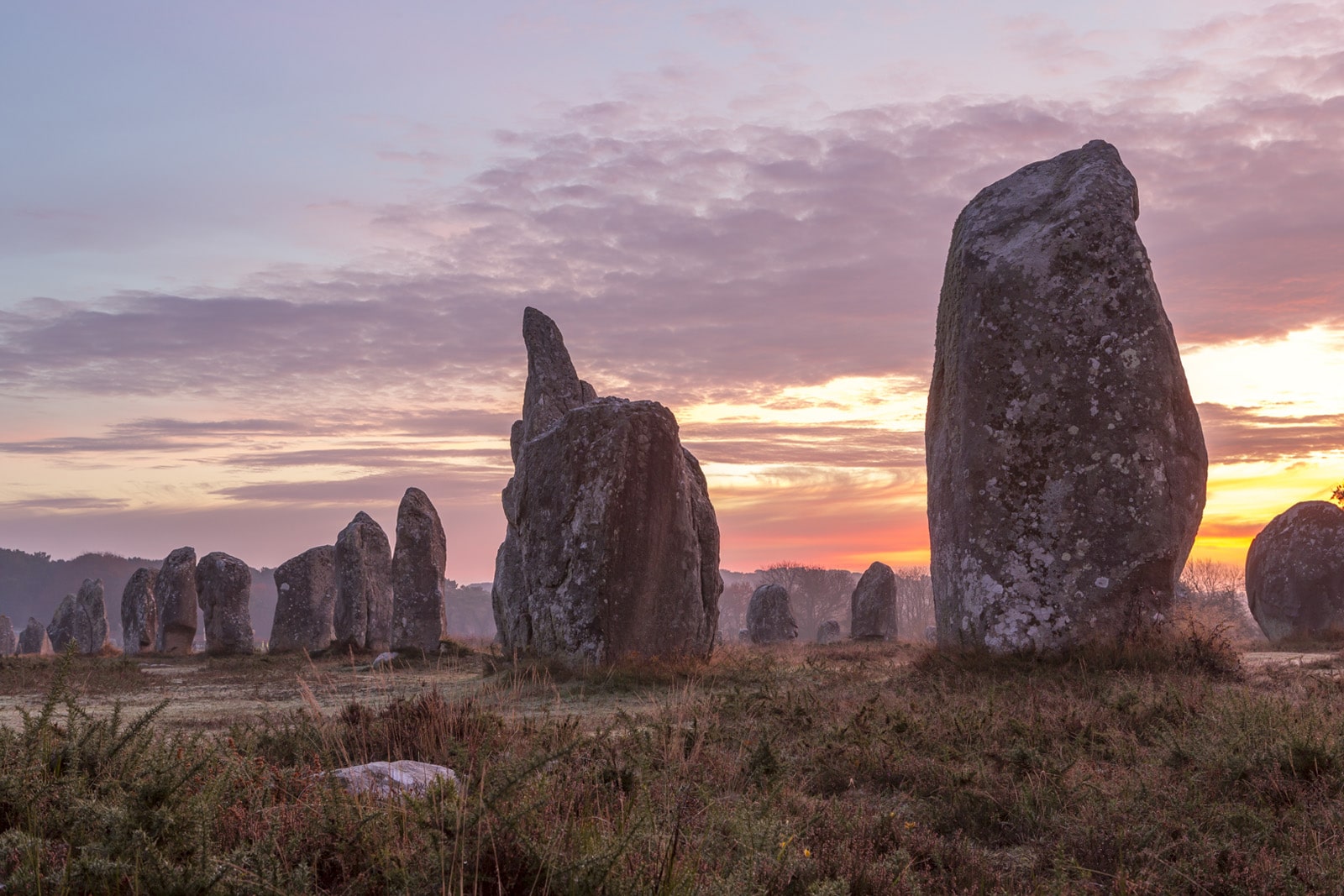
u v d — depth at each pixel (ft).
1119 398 46.57
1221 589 218.59
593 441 63.46
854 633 159.74
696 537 66.44
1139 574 45.34
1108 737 26.89
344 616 122.62
